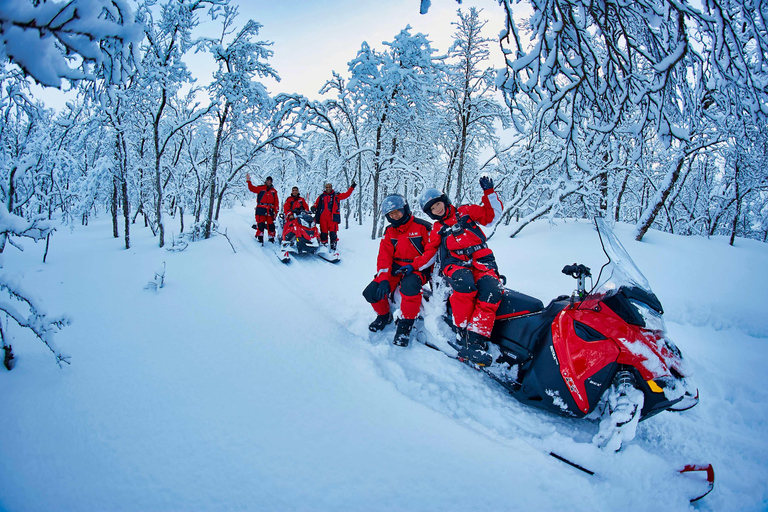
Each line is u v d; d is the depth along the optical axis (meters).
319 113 9.42
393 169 11.40
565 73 2.62
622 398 2.11
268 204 8.43
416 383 2.85
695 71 2.63
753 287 5.78
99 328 3.32
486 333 2.87
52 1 0.95
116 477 1.76
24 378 2.47
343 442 2.09
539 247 7.41
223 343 3.20
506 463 2.00
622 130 3.13
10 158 4.13
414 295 3.39
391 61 10.27
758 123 2.60
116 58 1.66
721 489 2.03
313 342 3.33
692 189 14.83
